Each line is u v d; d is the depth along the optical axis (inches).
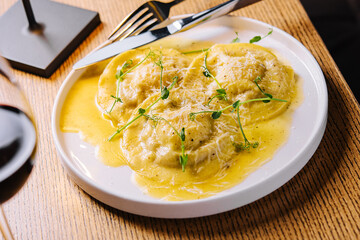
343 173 19.5
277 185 18.7
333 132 20.7
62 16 26.0
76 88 22.7
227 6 23.9
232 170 19.3
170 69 21.9
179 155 19.4
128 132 20.4
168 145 19.5
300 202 18.8
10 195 16.5
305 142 19.9
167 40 24.6
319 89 21.4
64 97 22.3
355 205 18.6
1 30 25.5
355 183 19.1
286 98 21.4
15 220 19.4
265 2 26.3
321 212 18.5
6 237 18.6
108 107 21.7
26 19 25.9
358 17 39.5
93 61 22.9
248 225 18.4
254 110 20.9
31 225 19.2
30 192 20.1
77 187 20.1
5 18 26.0
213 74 22.2
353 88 35.8
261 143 20.1
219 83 21.5
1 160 16.0
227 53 22.6
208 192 18.7
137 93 21.5
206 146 19.5
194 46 24.3
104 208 19.3
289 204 18.8
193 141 19.5
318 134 19.6
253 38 23.2
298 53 23.1
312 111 20.9
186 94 21.0
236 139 20.2
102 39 25.6
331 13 40.1
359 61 37.3
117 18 26.6
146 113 20.7
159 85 21.6
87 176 19.5
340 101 21.7
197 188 18.9
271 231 18.3
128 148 20.1
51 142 21.6
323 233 18.0
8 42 24.9
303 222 18.3
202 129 19.8
